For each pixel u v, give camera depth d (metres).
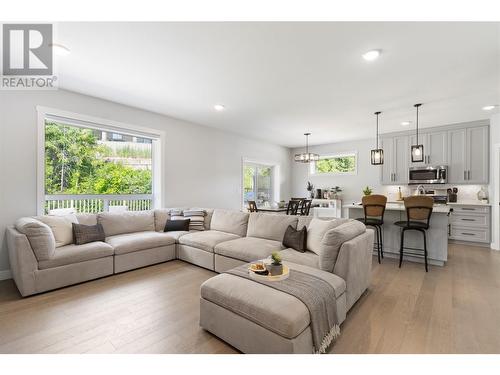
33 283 2.58
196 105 4.18
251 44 2.38
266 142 7.30
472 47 2.39
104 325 2.08
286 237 3.14
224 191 6.03
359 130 5.84
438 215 3.73
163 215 4.36
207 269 3.48
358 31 2.17
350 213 4.70
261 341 1.64
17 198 3.17
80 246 3.02
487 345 1.83
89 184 4.04
